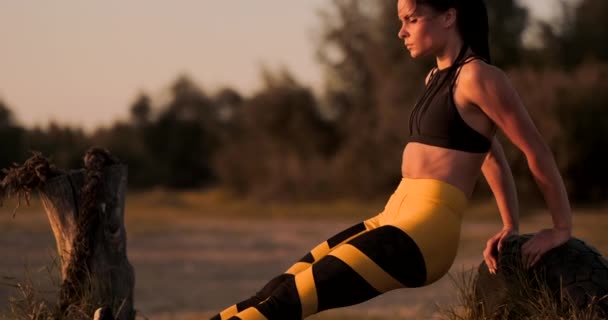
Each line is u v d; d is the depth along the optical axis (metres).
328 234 18.84
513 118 2.92
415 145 3.06
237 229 19.78
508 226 3.51
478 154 3.01
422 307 8.05
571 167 25.48
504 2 31.05
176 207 27.91
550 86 25.75
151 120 51.38
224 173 33.28
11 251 12.91
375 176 28.94
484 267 3.62
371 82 31.55
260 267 13.22
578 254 3.34
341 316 7.72
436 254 2.90
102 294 3.88
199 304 9.41
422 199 2.95
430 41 3.09
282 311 2.87
